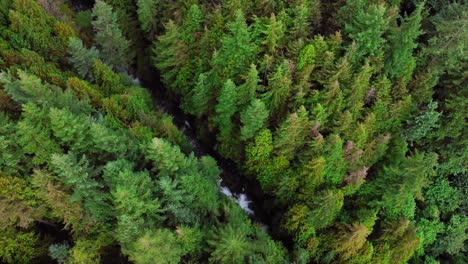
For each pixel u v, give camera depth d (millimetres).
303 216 36562
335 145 34344
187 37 40312
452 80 38656
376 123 38438
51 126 29328
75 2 50281
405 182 34812
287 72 35969
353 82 35844
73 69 39781
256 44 37844
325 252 37156
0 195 28219
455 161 40625
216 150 46000
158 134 37688
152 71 50406
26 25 36781
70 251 29391
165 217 29828
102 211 29625
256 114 35125
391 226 36625
